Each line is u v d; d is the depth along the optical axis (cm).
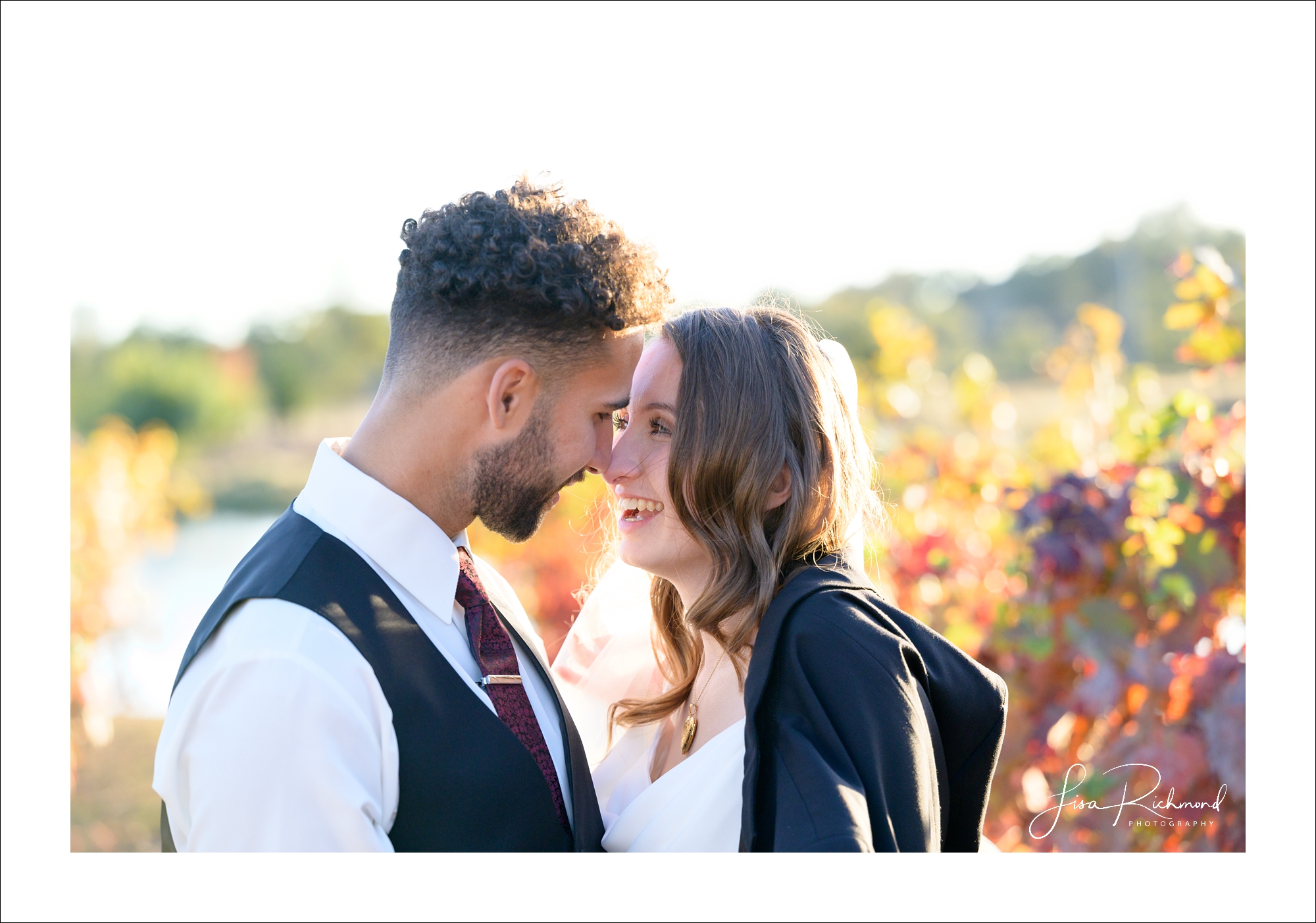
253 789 131
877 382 420
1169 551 273
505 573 338
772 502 167
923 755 142
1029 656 283
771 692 150
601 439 165
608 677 205
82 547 418
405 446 157
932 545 310
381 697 141
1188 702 272
